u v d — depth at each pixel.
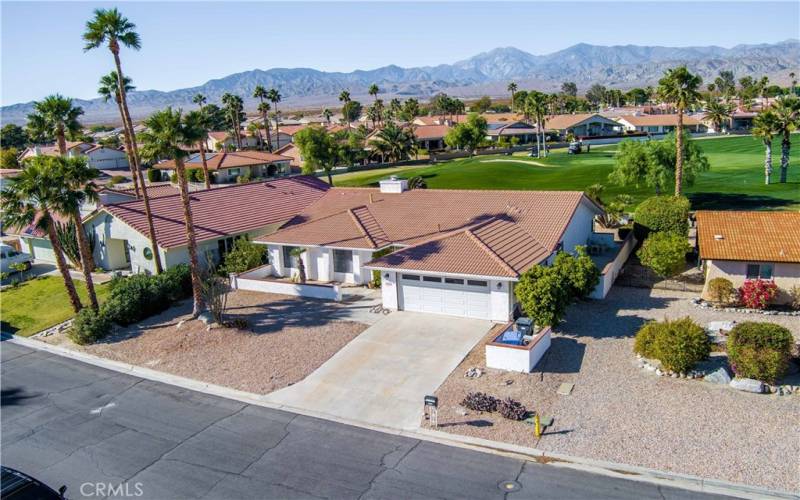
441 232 34.66
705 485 15.41
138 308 31.61
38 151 73.00
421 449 17.95
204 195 44.22
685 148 51.09
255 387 22.88
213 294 29.23
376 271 33.94
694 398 19.61
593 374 21.83
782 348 20.45
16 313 35.22
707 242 29.44
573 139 119.38
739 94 195.38
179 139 28.78
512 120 141.62
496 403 19.73
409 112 155.50
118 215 39.50
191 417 20.95
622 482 15.74
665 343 21.08
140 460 18.36
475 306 28.20
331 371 23.70
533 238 32.44
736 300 28.27
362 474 16.84
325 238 35.94
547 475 16.25
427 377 22.58
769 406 18.84
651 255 32.06
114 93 43.25
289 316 30.38
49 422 21.28
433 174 81.31
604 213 43.22
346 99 181.00
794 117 57.31
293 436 19.20
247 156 97.69
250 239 42.19
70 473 17.88
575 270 25.75
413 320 28.52
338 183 81.88
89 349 28.38
